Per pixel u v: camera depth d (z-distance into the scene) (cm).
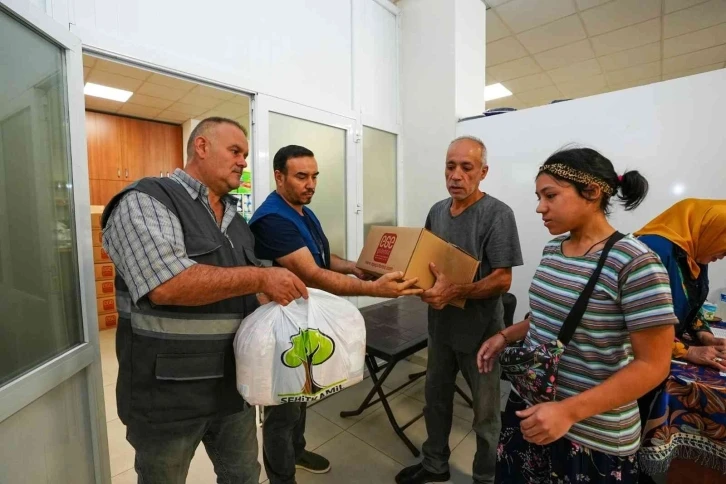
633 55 396
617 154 224
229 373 106
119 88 401
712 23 330
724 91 190
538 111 254
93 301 144
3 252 109
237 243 116
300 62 241
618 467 84
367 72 292
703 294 126
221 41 201
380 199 312
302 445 177
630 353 83
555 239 105
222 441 118
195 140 111
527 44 371
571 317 86
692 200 127
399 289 125
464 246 154
